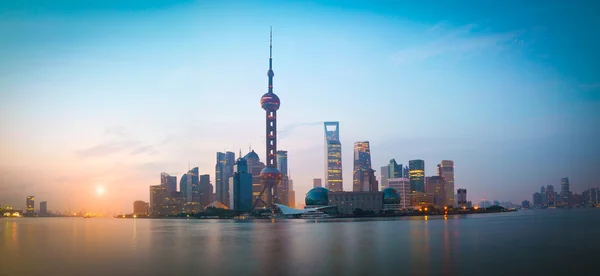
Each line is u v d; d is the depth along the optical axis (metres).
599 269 121.38
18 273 127.50
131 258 155.12
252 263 139.75
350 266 131.12
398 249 169.50
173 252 171.25
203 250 177.00
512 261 135.38
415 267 127.38
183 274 122.88
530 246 173.12
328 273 121.25
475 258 142.38
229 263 140.38
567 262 132.75
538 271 119.19
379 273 119.62
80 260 151.25
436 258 143.75
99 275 122.88
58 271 129.75
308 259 146.62
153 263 142.38
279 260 145.25
